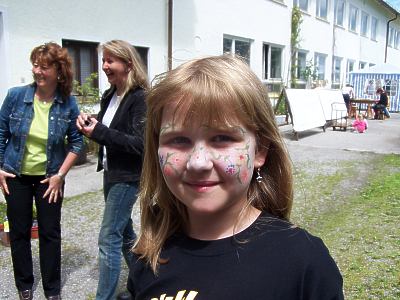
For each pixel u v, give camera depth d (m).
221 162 1.12
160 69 10.15
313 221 4.79
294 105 11.71
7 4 6.77
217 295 1.12
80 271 3.52
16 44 6.98
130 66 2.70
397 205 5.43
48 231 2.93
